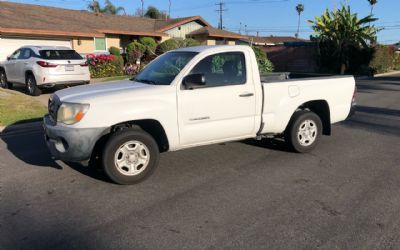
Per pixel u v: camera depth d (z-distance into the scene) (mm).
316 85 6633
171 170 5797
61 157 5094
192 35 34188
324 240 3750
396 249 3592
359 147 7121
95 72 20578
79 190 5051
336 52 28984
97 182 5328
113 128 5270
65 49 14078
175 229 3986
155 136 5609
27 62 13727
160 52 25328
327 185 5191
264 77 7316
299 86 6430
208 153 6660
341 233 3881
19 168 5973
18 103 11578
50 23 22094
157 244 3701
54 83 13289
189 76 5340
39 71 13250
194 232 3918
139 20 32594
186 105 5398
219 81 5688
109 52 26203
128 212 4395
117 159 5086
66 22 23750
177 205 4566
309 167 5941
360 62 29234
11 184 5289
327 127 7039
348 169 5855
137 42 26562
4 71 15484
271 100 6129
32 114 10336
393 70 34250
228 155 6547
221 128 5734
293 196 4812
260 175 5578
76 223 4145
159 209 4465
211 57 5656
